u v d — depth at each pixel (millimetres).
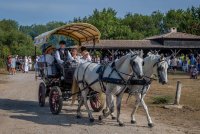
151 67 11766
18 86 24859
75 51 14875
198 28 73062
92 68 12531
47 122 12195
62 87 14484
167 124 12062
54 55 14914
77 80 13188
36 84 26328
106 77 11594
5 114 13672
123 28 82375
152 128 11320
